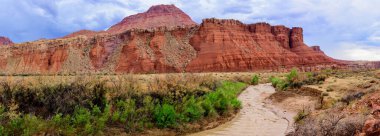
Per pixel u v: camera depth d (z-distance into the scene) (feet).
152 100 52.39
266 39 631.97
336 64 613.93
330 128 31.86
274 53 595.47
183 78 70.33
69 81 46.01
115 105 46.44
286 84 127.13
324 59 626.64
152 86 56.39
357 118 31.86
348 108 47.98
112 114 44.27
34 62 495.41
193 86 66.18
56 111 39.68
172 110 48.67
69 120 38.83
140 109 47.14
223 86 106.42
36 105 40.73
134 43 556.51
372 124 24.91
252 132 50.52
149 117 47.60
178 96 56.70
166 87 56.59
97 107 42.52
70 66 501.97
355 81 106.73
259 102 97.55
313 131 33.50
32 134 34.22
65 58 518.37
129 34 585.63
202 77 88.43
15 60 482.28
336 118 34.12
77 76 48.08
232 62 533.96
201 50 549.13
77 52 543.39
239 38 592.19
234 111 72.28
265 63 556.92
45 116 39.29
